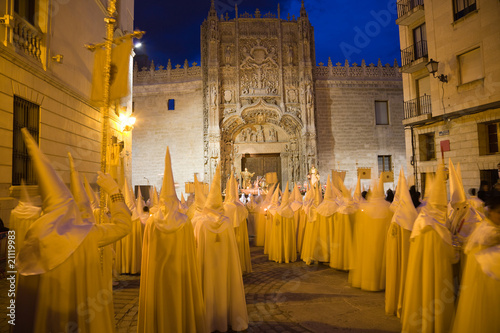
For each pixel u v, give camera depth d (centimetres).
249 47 2939
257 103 2859
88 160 1333
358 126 2962
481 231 299
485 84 1463
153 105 2975
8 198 860
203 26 2944
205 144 2819
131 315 507
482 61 1473
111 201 296
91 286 254
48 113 1066
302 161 2866
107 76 399
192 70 2959
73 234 241
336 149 2930
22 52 940
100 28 1473
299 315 504
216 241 460
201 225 471
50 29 1078
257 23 2952
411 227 462
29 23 977
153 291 394
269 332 447
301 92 2891
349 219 772
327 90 2980
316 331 445
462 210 426
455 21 1598
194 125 2911
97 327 255
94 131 1395
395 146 2980
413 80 1934
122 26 1723
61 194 247
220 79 2881
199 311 413
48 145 1062
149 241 412
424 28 1880
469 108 1511
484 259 283
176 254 398
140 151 2945
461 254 404
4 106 862
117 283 691
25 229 477
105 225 277
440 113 1678
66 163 1170
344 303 554
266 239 1006
